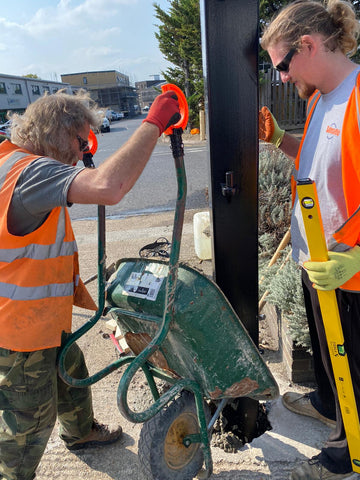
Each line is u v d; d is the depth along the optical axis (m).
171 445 1.76
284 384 2.59
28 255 1.55
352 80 1.45
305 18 1.43
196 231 4.52
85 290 1.97
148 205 7.27
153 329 1.69
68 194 1.35
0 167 1.49
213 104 1.65
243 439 2.23
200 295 1.55
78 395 2.02
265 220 3.86
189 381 1.71
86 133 1.58
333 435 1.85
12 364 1.60
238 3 1.52
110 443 2.24
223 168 1.75
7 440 1.67
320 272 1.46
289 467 2.04
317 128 1.62
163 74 19.58
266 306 3.29
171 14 17.75
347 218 1.55
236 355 1.64
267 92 13.32
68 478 2.08
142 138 1.30
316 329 2.00
